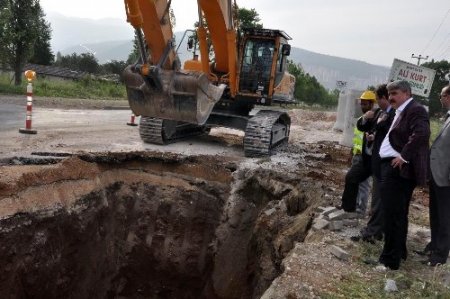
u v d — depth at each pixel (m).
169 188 9.56
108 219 8.98
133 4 8.01
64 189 7.79
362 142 6.77
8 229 6.45
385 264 5.49
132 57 32.09
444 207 5.57
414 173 5.14
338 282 5.01
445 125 5.64
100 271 8.90
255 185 9.44
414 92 10.94
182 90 9.21
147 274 9.80
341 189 8.73
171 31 9.32
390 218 5.34
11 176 6.91
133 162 9.61
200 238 9.67
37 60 47.00
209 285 9.62
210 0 10.27
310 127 22.94
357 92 15.29
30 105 11.03
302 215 7.88
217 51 11.72
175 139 12.63
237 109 12.71
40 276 7.26
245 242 9.21
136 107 9.82
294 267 5.29
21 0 22.38
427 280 5.24
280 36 11.94
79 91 27.19
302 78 52.12
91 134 12.14
